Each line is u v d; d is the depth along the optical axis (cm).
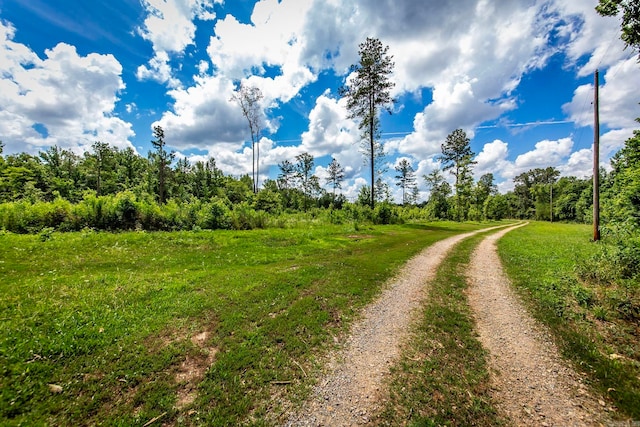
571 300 642
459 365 418
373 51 2877
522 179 8500
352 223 2566
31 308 542
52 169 5678
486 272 945
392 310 626
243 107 4247
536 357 435
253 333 499
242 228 2116
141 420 307
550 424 303
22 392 329
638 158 1210
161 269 920
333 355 447
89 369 382
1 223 1388
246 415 321
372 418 316
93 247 1166
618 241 880
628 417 309
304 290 736
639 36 595
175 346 450
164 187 6219
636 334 485
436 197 5197
